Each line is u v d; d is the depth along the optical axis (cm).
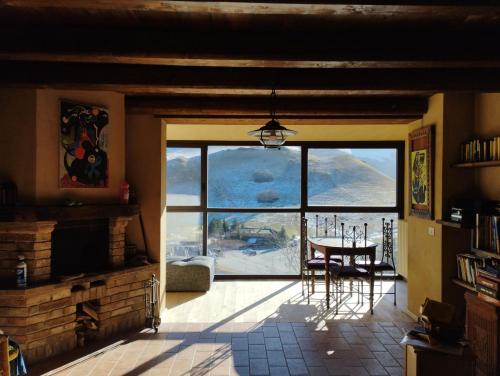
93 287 416
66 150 393
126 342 419
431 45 284
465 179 425
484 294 332
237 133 667
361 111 461
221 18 258
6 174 368
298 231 717
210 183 716
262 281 692
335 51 283
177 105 463
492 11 219
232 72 353
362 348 410
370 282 527
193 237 715
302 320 494
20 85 347
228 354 393
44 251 373
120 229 449
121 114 448
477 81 355
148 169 496
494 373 315
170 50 277
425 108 461
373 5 210
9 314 357
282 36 281
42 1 209
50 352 379
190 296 596
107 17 258
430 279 453
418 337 294
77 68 344
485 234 347
